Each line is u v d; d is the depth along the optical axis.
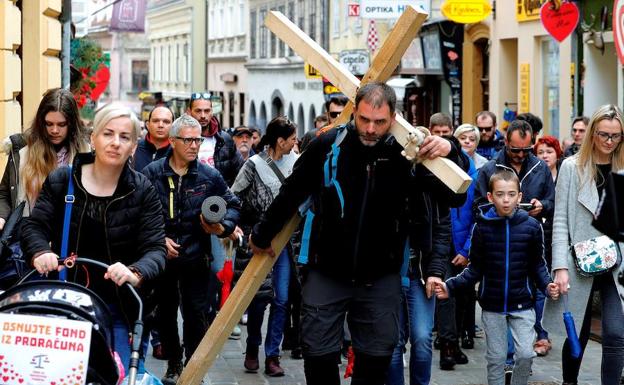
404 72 37.62
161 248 8.59
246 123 80.88
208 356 9.34
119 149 8.26
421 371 11.07
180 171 12.24
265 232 8.95
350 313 8.95
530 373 12.88
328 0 59.06
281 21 9.33
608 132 11.36
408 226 8.85
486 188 14.28
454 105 36.91
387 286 8.83
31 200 10.60
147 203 8.58
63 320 7.08
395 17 29.66
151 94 85.12
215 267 13.04
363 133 8.33
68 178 8.52
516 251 11.80
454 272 14.52
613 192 9.06
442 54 36.66
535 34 31.69
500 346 11.91
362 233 8.62
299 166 8.73
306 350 8.89
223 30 87.56
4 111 16.42
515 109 34.66
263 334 16.75
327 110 17.95
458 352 14.47
